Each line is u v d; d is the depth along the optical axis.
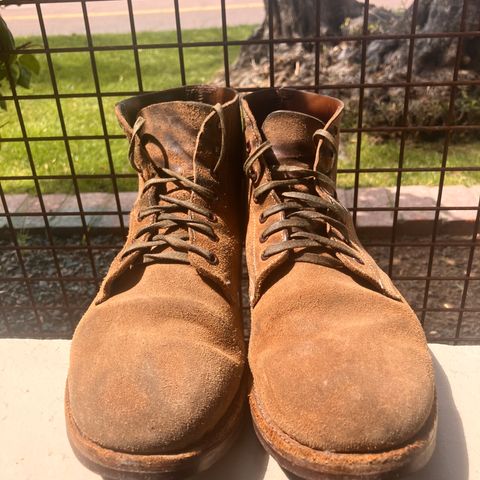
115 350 0.67
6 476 0.73
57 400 0.85
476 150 2.85
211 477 0.69
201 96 0.90
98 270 2.06
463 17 0.90
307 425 0.60
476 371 0.86
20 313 1.83
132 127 0.83
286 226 0.76
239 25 6.80
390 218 2.21
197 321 0.71
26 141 1.06
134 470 0.60
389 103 2.91
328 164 0.83
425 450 0.60
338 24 3.30
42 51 0.97
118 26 7.54
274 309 0.71
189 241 0.77
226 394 0.65
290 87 0.97
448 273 2.01
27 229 2.27
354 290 0.72
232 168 0.86
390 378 0.62
